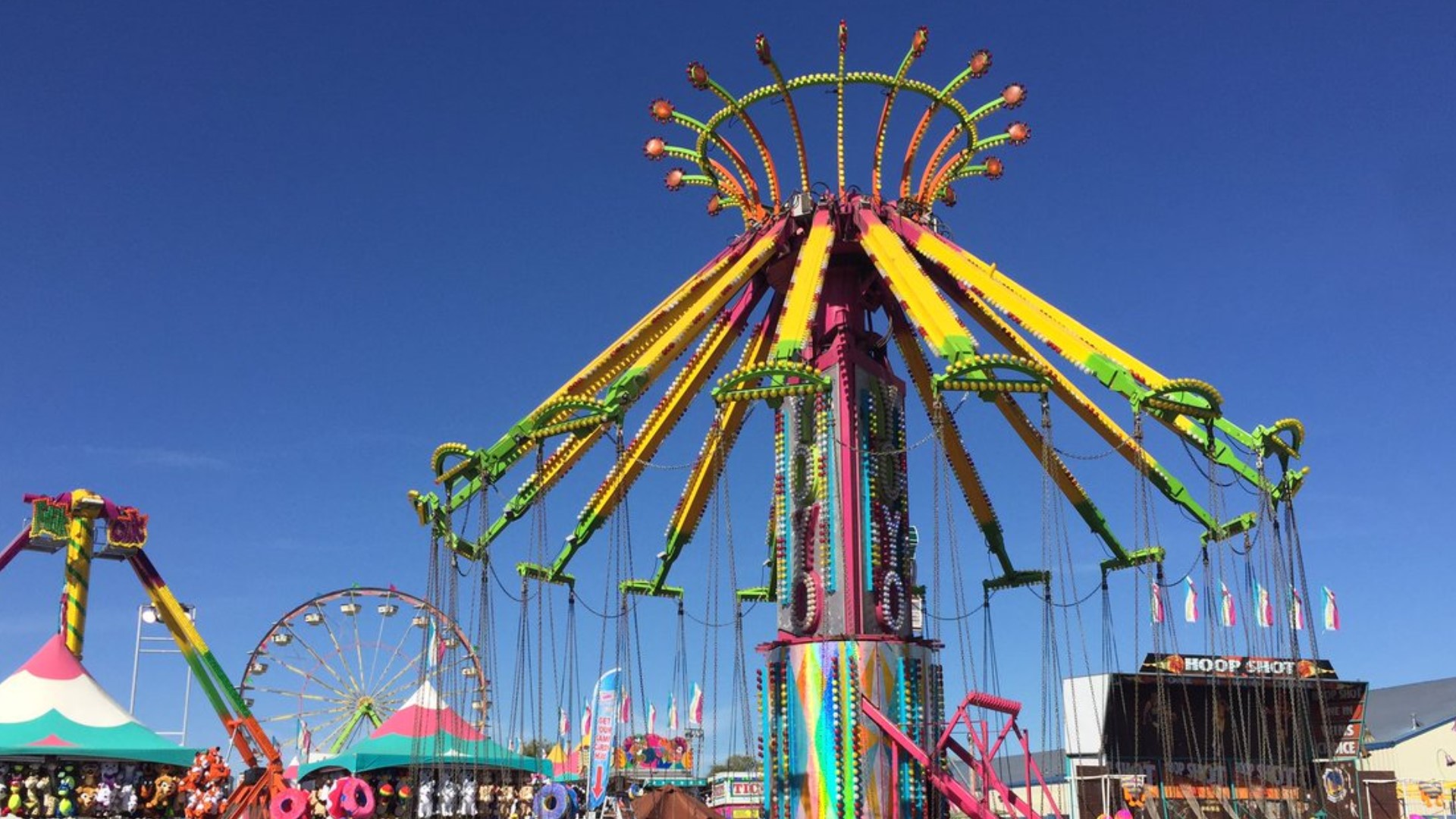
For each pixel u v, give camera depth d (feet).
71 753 114.21
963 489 127.24
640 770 160.86
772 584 126.41
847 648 95.61
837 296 108.37
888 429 105.29
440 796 123.44
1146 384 95.09
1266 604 102.58
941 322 94.22
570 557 119.96
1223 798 172.14
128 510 152.15
